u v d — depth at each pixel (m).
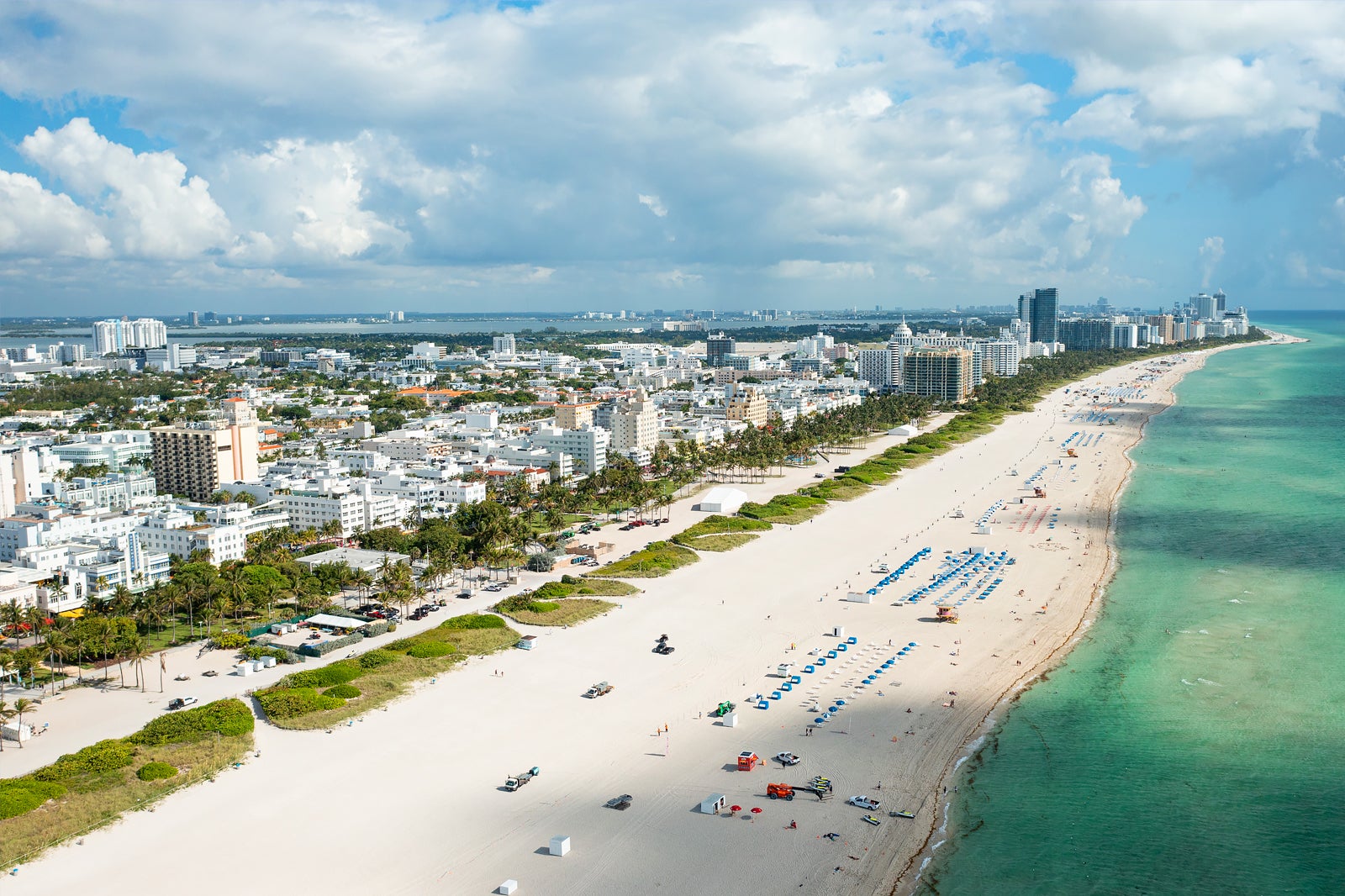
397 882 165.25
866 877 166.25
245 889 163.38
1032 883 164.38
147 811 188.00
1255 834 177.75
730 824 182.38
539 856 172.25
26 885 164.50
